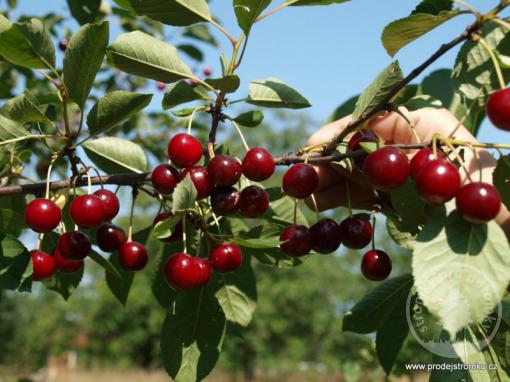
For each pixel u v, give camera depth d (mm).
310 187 392
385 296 452
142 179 433
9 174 484
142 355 4656
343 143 426
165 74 419
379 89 398
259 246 381
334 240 417
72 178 431
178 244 487
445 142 339
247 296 478
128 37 406
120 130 902
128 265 435
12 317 4277
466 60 369
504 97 313
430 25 348
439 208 325
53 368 4688
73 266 440
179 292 444
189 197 357
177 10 411
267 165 388
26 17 730
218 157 385
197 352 438
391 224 478
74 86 417
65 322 4934
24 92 455
